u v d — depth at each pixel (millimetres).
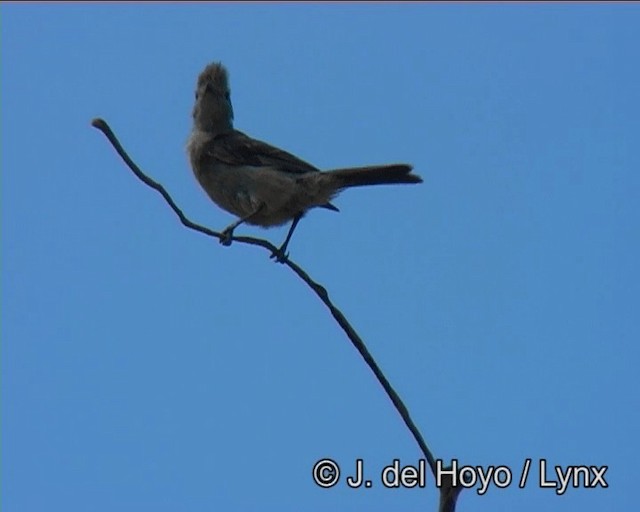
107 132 9023
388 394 8125
